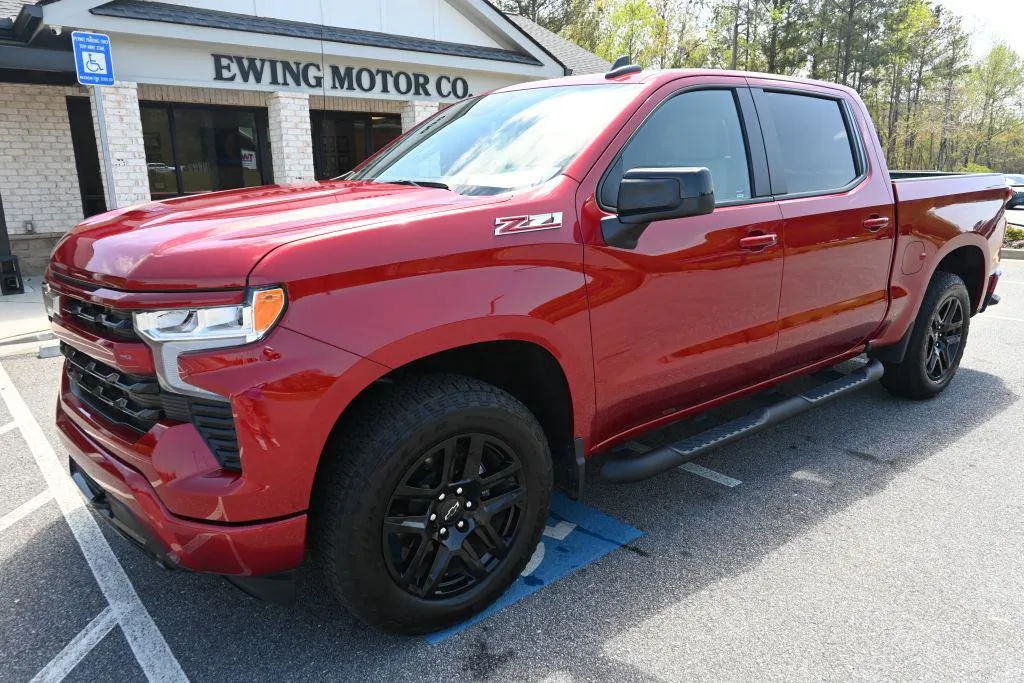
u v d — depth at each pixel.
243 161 12.43
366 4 12.09
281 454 1.87
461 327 2.11
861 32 45.28
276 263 1.84
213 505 1.87
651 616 2.43
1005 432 4.03
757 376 3.30
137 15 9.37
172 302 1.82
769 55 43.75
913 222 3.87
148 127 11.43
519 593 2.56
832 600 2.50
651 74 2.93
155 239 2.00
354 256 1.95
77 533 3.04
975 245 4.40
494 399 2.24
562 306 2.35
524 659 2.22
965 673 2.13
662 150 2.78
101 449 2.21
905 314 4.02
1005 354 5.71
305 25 11.24
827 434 4.03
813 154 3.47
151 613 2.48
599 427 2.67
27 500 3.36
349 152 13.88
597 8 42.25
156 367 1.87
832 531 2.98
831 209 3.35
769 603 2.49
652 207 2.36
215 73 10.52
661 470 2.82
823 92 3.67
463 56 12.88
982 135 62.06
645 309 2.62
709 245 2.79
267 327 1.82
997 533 2.95
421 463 2.13
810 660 2.20
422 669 2.18
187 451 1.89
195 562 1.96
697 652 2.24
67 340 2.33
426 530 2.19
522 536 2.44
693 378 2.92
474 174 2.73
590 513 3.16
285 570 2.04
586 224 2.44
